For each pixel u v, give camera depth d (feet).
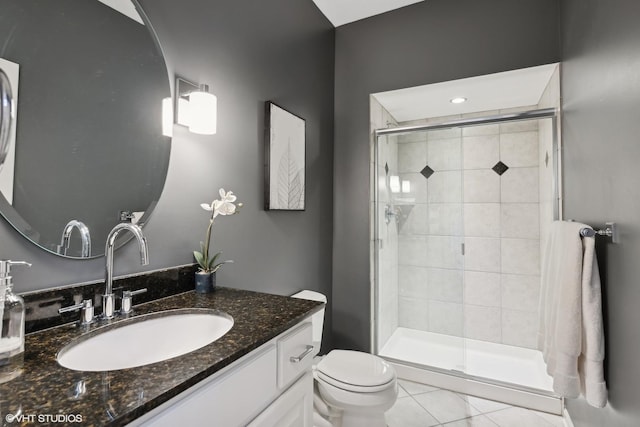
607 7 3.64
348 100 8.04
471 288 9.36
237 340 2.49
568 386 3.95
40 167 2.65
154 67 3.59
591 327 3.79
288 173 6.05
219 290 4.00
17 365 2.04
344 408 4.53
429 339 7.79
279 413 2.84
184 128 3.96
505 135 9.05
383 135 7.93
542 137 8.03
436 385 7.14
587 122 4.48
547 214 7.61
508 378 7.38
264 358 2.68
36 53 2.64
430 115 9.46
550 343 4.71
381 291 8.02
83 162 2.94
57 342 2.38
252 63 5.22
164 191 3.70
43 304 2.60
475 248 9.34
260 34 5.44
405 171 8.23
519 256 8.85
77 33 2.92
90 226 2.99
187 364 2.09
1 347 2.03
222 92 4.58
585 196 4.64
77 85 2.91
